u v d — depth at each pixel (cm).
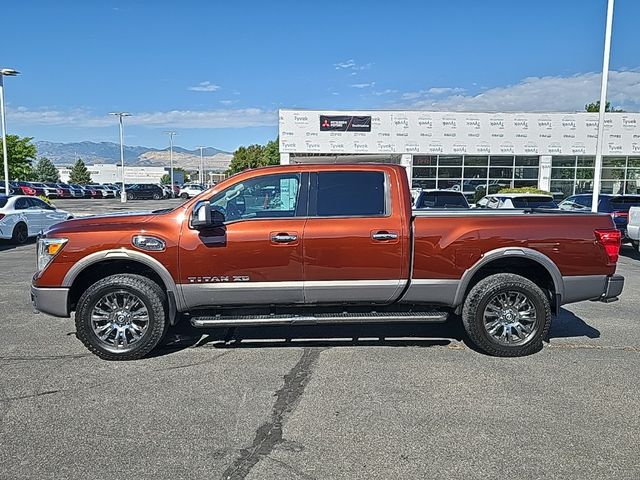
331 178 520
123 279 507
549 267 519
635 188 2817
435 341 571
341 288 511
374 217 511
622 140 2772
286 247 501
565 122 2764
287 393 431
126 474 313
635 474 314
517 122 2770
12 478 309
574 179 2823
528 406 406
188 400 418
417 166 2819
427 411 397
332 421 381
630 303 767
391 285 513
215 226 501
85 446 346
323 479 309
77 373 477
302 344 559
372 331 607
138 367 493
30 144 4803
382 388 441
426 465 323
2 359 514
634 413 394
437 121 2775
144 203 4441
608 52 1542
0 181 4328
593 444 348
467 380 459
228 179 522
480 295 515
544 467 321
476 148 2786
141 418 387
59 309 506
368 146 2792
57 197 5191
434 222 514
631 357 522
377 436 359
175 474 314
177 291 504
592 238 522
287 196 518
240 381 457
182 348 548
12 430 368
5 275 976
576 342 572
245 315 522
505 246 515
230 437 358
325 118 2766
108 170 11506
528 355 526
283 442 352
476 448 343
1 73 2416
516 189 2448
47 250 506
